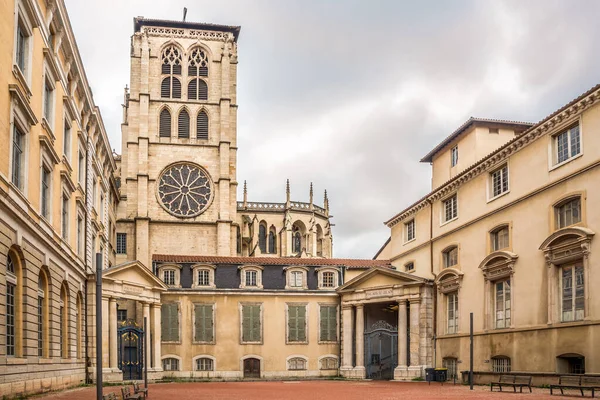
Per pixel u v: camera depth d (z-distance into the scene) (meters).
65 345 37.00
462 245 47.44
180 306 55.41
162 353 54.28
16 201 26.08
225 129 82.19
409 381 49.34
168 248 78.62
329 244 101.12
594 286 32.56
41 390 29.97
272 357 56.16
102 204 56.31
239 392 36.00
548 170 37.28
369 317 56.50
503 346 40.66
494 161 43.47
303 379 55.44
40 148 30.45
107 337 46.19
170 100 82.69
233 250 79.88
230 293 56.34
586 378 29.95
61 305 36.44
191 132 82.38
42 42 30.55
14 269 27.06
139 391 25.92
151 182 79.81
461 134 52.88
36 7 28.23
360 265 59.97
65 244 36.38
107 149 53.53
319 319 57.47
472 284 45.50
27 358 27.36
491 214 43.44
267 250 95.38
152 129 81.44
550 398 28.17
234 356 55.53
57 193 34.50
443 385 43.09
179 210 79.88
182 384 47.84
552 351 35.59
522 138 39.59
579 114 34.66
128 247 77.12
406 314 52.06
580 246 33.59
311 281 58.47
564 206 36.09
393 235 62.09
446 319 49.44
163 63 84.12
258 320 56.56
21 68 27.84
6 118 24.72
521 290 39.19
